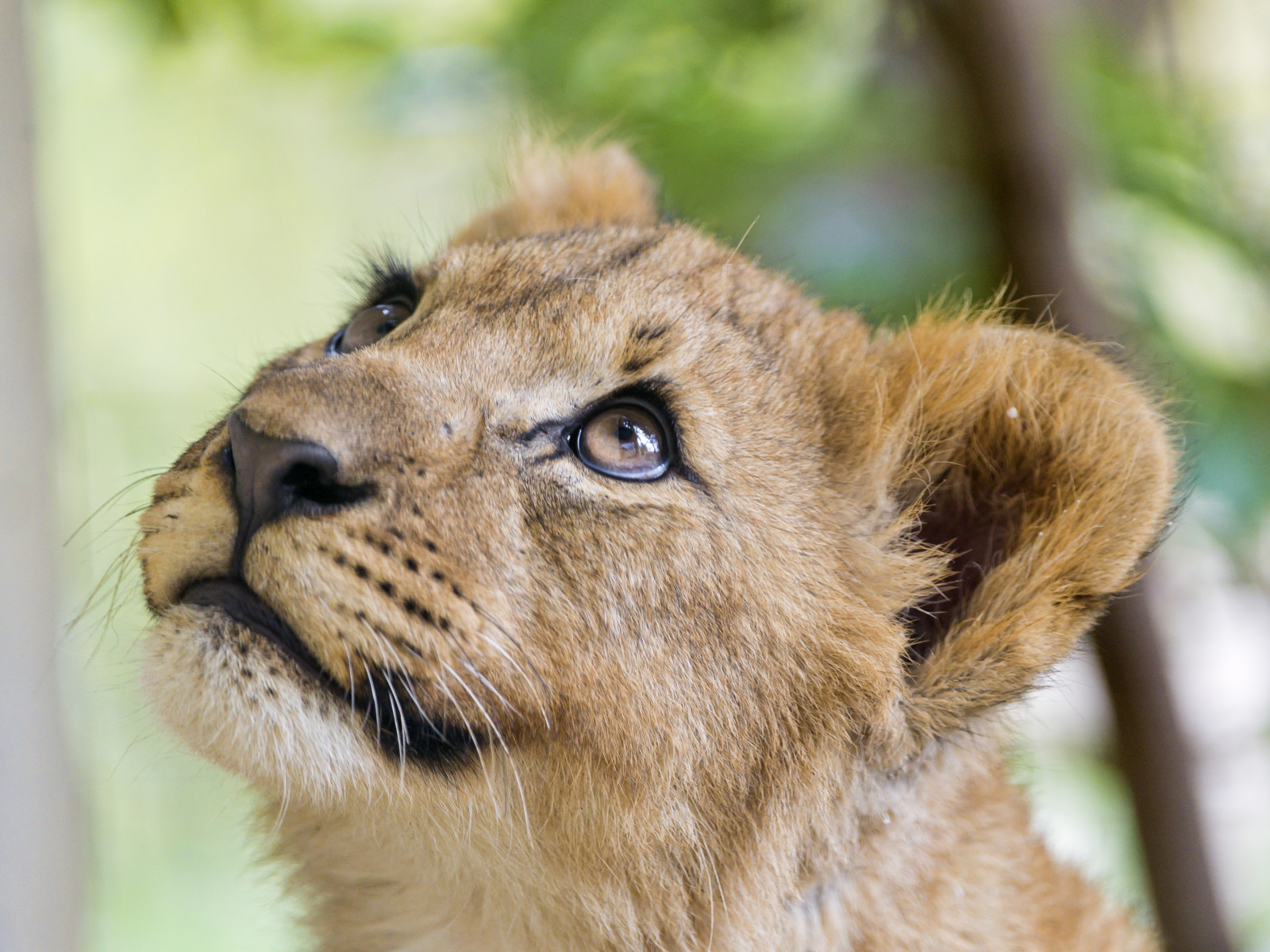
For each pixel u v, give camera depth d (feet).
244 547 17.61
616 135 35.45
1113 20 42.96
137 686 18.93
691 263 22.26
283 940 27.30
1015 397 20.36
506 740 18.52
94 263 60.44
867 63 36.40
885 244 32.99
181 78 55.98
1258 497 31.32
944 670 19.93
